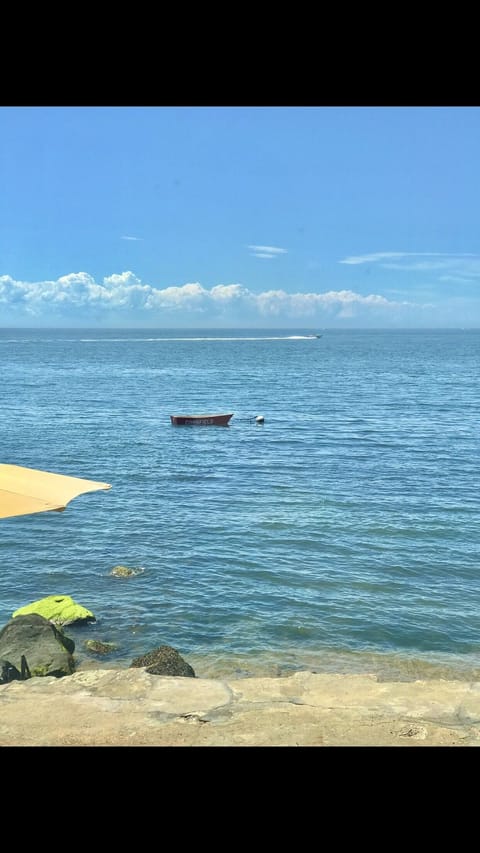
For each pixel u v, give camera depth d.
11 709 7.04
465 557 19.16
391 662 13.17
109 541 20.55
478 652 13.66
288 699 7.31
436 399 66.56
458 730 6.54
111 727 6.61
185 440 40.69
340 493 26.58
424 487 27.69
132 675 7.93
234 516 23.20
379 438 41.56
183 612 15.45
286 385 84.31
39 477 10.14
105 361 139.62
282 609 15.61
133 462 33.22
